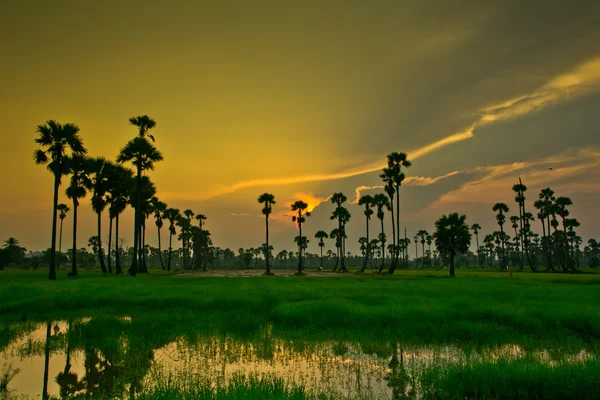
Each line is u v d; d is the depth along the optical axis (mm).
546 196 97000
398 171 70188
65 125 42031
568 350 13398
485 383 9195
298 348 13344
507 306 18812
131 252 160750
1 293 23297
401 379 10094
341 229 101375
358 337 14812
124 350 12891
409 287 30891
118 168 54156
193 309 20125
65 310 19984
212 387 8961
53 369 11047
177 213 102250
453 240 60656
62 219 95625
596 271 85438
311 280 43281
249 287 29312
